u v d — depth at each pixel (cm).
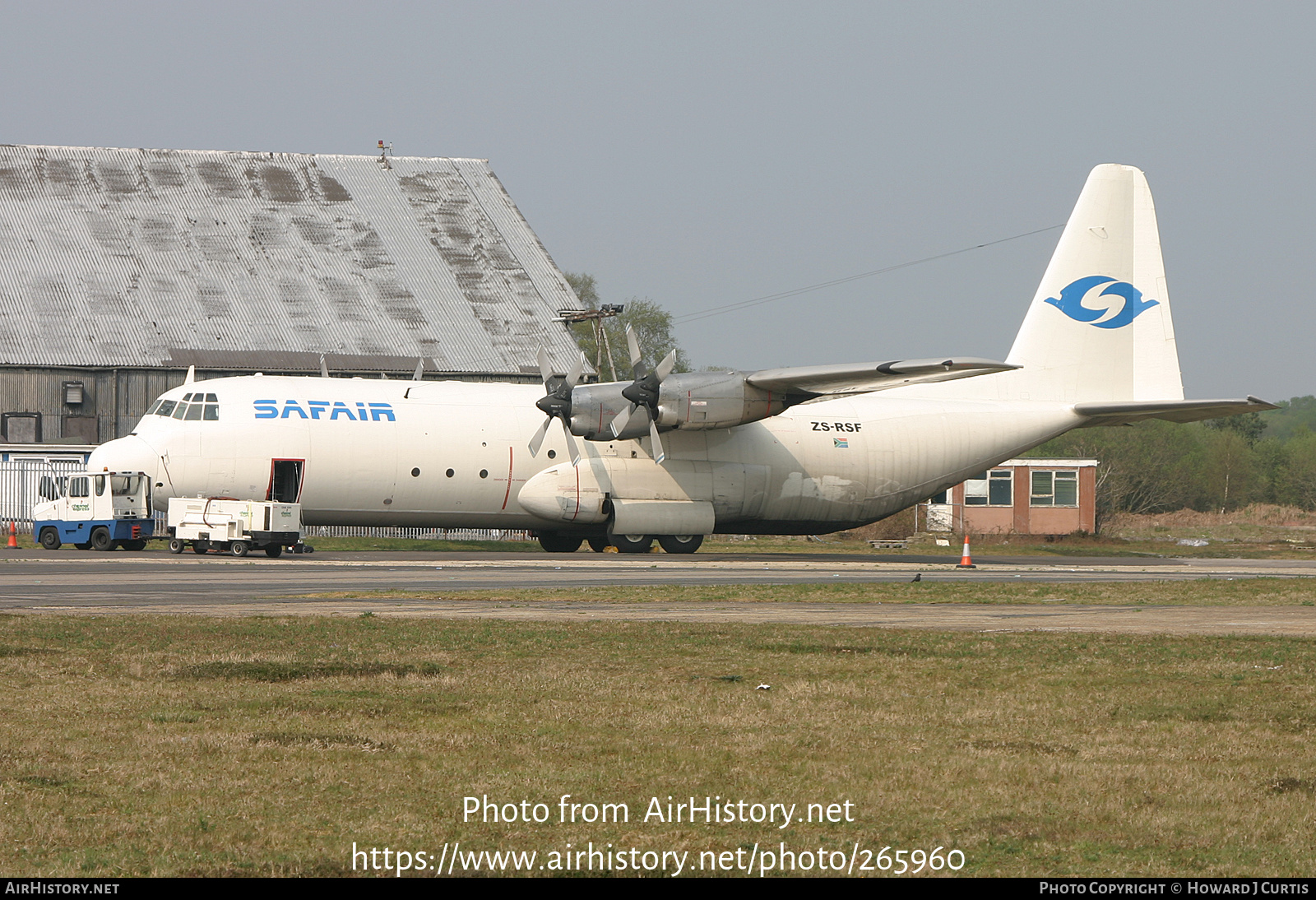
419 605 7162
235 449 12250
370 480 12556
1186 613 7188
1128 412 13812
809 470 13800
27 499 15850
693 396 12306
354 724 3856
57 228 19188
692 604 7512
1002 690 4497
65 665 4794
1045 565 12938
